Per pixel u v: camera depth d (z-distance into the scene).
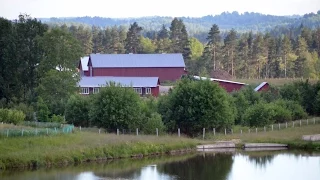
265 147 155.50
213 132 167.12
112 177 114.44
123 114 157.12
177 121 167.00
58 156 124.56
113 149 135.88
